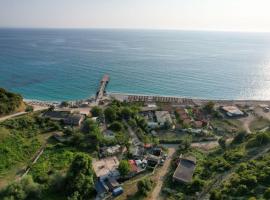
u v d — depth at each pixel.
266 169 74.56
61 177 76.56
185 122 126.75
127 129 117.56
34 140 102.56
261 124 129.25
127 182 81.69
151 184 78.88
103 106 147.75
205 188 75.12
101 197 74.25
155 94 187.00
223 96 186.62
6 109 123.88
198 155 98.12
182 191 76.31
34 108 141.38
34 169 84.75
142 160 92.75
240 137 106.19
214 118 136.00
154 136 114.00
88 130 109.94
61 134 108.00
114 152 97.62
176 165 90.81
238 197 65.12
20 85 198.00
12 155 90.94
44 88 193.50
